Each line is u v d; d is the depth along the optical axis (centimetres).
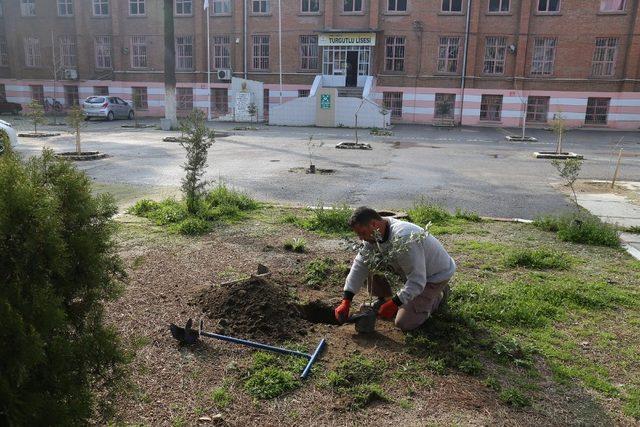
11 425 193
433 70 3419
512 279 572
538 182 1270
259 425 307
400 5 3406
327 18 3469
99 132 2512
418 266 397
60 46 4009
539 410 333
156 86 3847
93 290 241
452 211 930
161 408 317
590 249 704
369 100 3084
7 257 202
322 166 1455
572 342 427
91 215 245
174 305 465
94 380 258
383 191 1107
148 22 3775
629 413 333
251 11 3578
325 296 503
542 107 3378
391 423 314
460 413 327
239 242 682
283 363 373
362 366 371
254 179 1219
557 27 3256
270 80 3628
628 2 3148
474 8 3297
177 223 760
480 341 418
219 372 360
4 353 191
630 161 1747
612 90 3253
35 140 2086
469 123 3428
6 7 4022
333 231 749
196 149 820
